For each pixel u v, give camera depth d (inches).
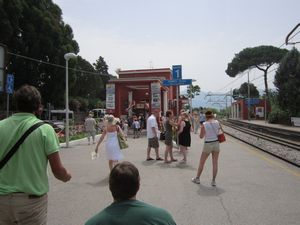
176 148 734.5
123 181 102.8
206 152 382.0
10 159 136.7
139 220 98.2
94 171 471.5
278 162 551.8
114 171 104.8
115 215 99.2
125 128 1072.8
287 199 319.6
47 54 1574.8
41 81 1669.5
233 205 299.4
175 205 299.7
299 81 1792.6
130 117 1317.7
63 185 383.2
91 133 861.8
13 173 136.3
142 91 1578.5
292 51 1836.9
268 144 901.8
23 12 1492.4
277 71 1887.3
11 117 142.9
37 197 138.3
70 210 288.8
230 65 3422.7
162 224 98.8
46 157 141.6
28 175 136.6
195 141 914.1
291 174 445.7
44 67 1600.6
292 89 1798.7
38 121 142.5
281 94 1863.9
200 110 1261.1
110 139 420.5
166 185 378.6
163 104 1481.3
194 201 312.5
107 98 1309.1
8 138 137.9
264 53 3206.2
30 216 136.8
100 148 756.6
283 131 1266.0
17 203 134.4
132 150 714.2
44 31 1556.3
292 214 273.9
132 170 105.1
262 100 3011.8
